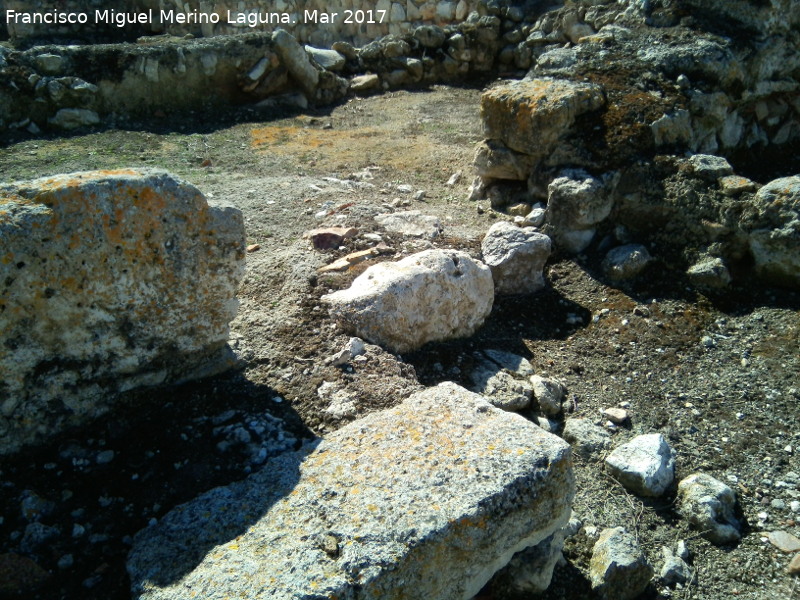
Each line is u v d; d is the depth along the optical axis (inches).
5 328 97.1
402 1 394.9
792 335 149.9
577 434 129.9
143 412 114.3
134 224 102.8
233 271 115.0
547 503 93.7
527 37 340.8
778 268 161.3
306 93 318.3
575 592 102.7
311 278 148.1
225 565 82.6
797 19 216.1
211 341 118.5
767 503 118.7
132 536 95.6
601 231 180.1
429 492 88.6
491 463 92.3
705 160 177.0
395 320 134.4
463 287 145.8
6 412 101.8
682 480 121.5
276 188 205.3
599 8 292.4
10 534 95.5
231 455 107.4
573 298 166.4
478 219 193.0
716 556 111.3
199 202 108.2
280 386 121.6
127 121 284.2
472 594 90.6
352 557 80.5
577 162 182.7
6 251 94.5
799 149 223.1
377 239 166.6
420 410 105.0
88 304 102.9
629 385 143.8
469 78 352.2
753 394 138.8
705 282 165.0
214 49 300.4
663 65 201.6
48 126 272.2
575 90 187.0
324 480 93.7
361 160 241.1
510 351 149.7
